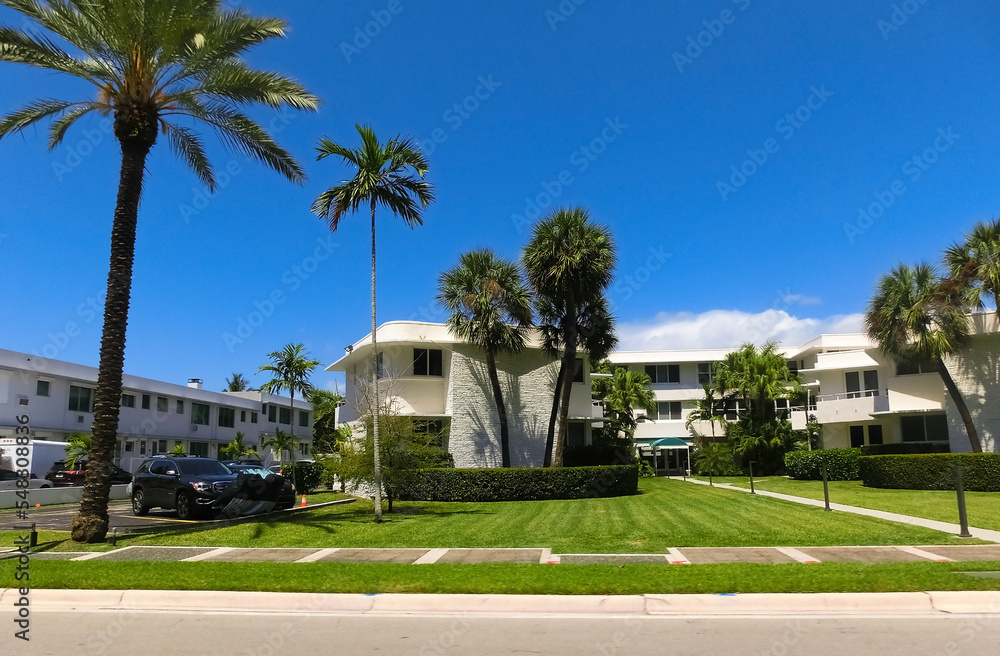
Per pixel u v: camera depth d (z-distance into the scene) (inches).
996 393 1066.7
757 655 234.1
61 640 260.5
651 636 259.3
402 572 361.7
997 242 993.5
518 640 256.7
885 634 257.9
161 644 254.8
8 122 555.2
